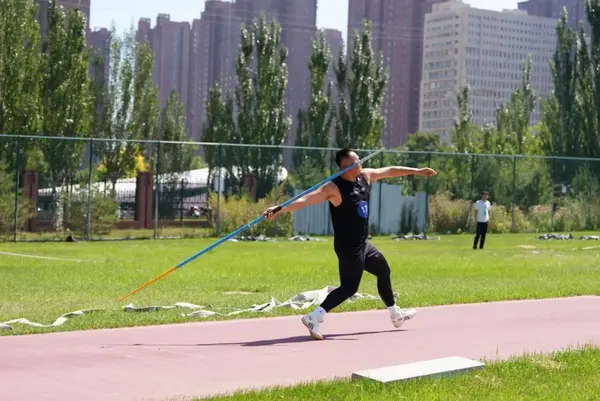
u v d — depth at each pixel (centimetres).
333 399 699
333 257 2427
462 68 12800
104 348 930
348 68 5853
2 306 1295
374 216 3897
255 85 5597
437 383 758
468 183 4147
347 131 5706
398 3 11075
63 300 1377
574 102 5997
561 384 771
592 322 1180
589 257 2538
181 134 6397
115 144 4134
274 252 2652
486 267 2127
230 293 1516
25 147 3216
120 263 2134
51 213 3241
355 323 1143
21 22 4291
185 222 3534
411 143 9444
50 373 802
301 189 3753
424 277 1845
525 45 13412
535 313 1262
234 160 3625
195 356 893
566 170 4347
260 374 812
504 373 807
